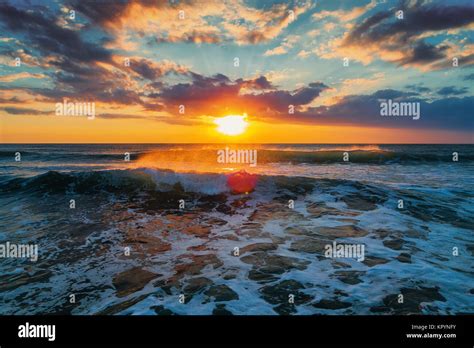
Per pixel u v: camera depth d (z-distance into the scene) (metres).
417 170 17.30
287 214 7.61
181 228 6.61
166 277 4.28
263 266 4.63
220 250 5.31
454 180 12.59
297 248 5.37
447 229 6.32
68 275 4.36
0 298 3.75
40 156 28.41
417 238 5.79
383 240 5.70
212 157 23.66
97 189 9.98
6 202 8.74
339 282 4.08
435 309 3.40
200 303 3.59
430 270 4.40
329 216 7.34
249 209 8.14
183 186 10.01
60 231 6.33
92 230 6.42
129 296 3.76
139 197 9.30
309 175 14.54
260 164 21.33
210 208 8.29
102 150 47.31
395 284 3.98
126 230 6.45
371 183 10.62
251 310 3.44
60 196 9.34
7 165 21.09
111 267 4.63
